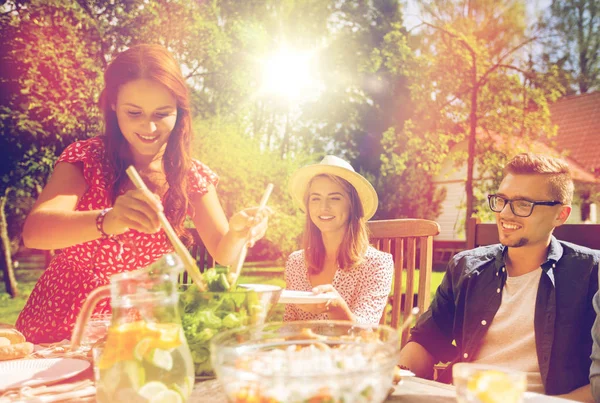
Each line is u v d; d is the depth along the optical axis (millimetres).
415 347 2105
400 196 14000
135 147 1688
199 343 1066
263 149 11078
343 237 2383
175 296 888
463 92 12039
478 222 2230
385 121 17766
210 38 10234
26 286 10758
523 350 1866
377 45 17312
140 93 1580
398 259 2410
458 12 12578
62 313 1792
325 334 945
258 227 1515
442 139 12266
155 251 1867
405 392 1037
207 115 10875
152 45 1660
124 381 799
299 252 2557
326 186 2344
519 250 1928
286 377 676
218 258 1667
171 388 823
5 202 10844
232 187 10242
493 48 12719
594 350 1513
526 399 970
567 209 1863
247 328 887
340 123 17906
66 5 8523
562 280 1846
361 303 2217
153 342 816
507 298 1948
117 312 845
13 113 8438
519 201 1839
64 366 1111
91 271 1833
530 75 12266
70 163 1776
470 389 819
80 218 1354
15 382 999
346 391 684
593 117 16172
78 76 8578
